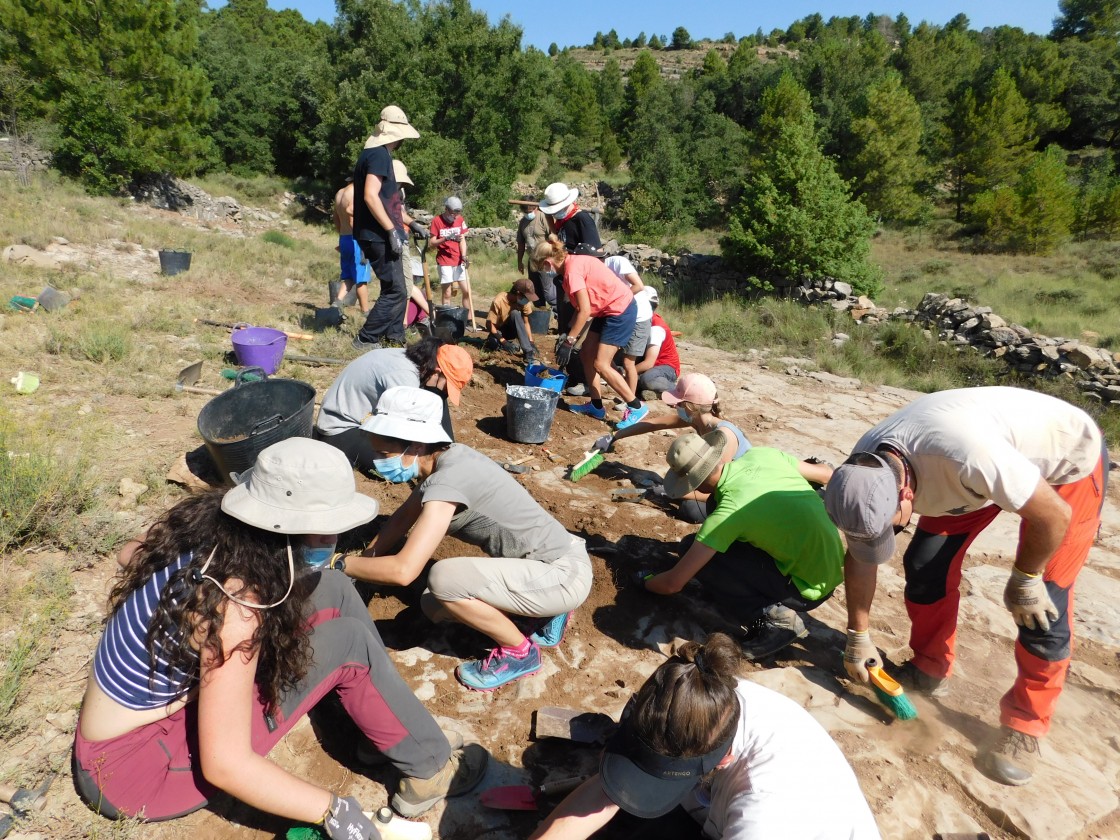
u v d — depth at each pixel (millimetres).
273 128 35625
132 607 1981
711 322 12773
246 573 1935
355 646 2289
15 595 3088
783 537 3293
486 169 33844
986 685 3451
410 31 31641
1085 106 51750
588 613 3686
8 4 20438
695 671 1823
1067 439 2713
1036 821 2664
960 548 3088
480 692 3094
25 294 7301
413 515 3225
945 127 37781
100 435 4543
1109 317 16094
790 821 1786
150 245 11836
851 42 58094
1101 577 4594
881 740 3002
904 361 11383
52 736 2527
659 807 1909
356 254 8477
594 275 5727
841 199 15172
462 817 2512
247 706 1975
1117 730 3248
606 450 5543
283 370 6289
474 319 10156
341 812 2127
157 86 22500
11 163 19484
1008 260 25344
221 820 2357
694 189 37875
